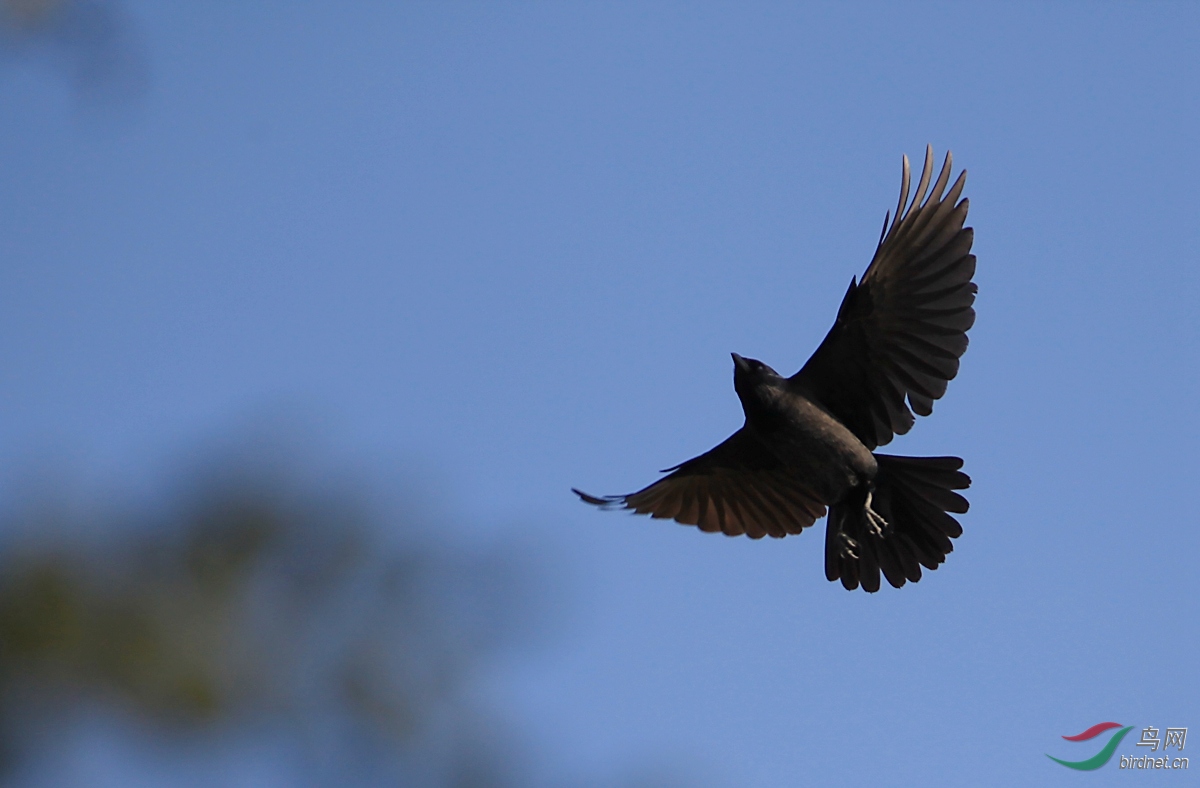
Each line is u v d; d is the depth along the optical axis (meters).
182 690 6.02
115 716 5.94
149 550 6.26
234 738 6.14
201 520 6.39
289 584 6.54
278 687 6.34
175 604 6.15
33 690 5.83
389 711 6.57
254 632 6.33
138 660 5.99
